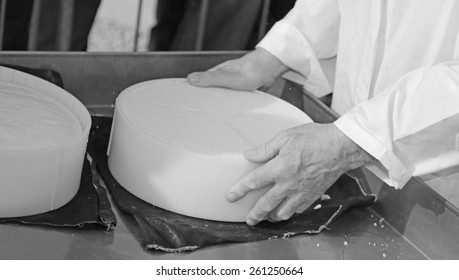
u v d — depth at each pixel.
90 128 1.46
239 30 2.50
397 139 1.39
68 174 1.33
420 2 1.54
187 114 1.52
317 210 1.48
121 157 1.44
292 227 1.43
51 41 2.53
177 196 1.38
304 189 1.38
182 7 2.65
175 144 1.38
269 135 1.49
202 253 1.32
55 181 1.31
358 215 1.51
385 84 1.62
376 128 1.38
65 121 1.43
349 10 1.67
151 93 1.57
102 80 1.67
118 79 1.68
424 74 1.41
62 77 1.63
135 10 2.77
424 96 1.39
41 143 1.32
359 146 1.38
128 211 1.37
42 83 1.53
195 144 1.40
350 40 1.68
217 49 2.53
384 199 1.51
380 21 1.58
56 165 1.30
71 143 1.31
